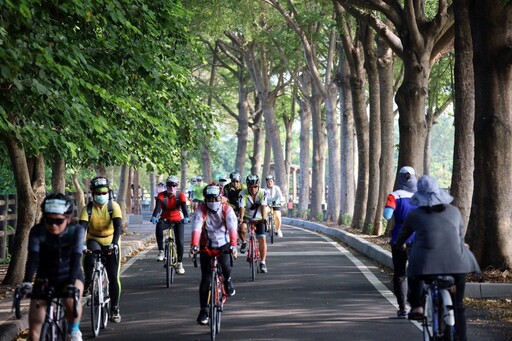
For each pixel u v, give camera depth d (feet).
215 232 94.07
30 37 97.19
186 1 299.38
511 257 133.90
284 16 323.16
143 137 153.17
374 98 260.83
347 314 106.52
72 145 112.06
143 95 142.41
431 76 351.87
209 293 92.02
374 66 258.57
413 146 211.61
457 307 72.13
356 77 284.41
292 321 101.24
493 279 126.21
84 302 116.06
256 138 490.08
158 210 150.61
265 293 128.67
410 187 99.09
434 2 279.08
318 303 116.98
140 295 128.36
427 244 73.46
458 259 72.69
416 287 77.05
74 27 115.44
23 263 138.00
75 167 214.48
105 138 123.44
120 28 119.34
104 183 96.53
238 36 410.31
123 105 120.16
